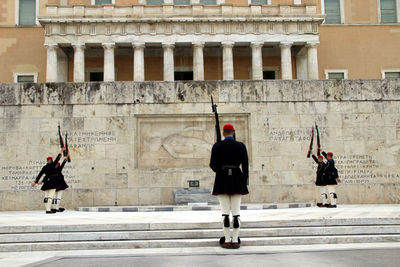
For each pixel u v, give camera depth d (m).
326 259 7.82
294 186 20.72
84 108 20.95
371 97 21.50
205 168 21.00
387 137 21.33
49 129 20.75
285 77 47.53
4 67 51.22
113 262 7.86
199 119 21.34
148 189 20.52
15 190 20.06
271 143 21.11
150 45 48.53
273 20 47.38
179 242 9.80
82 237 10.30
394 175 21.16
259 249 9.18
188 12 47.62
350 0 53.78
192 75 52.47
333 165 17.56
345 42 53.50
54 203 17.62
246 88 21.38
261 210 16.41
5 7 52.09
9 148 20.58
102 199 20.31
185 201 20.06
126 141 20.88
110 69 46.28
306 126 21.27
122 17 46.25
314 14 47.47
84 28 46.53
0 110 20.77
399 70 53.47
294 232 10.48
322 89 21.48
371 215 12.27
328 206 17.55
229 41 47.38
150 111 21.06
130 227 10.82
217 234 10.38
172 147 21.17
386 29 53.84
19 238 10.23
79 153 20.70
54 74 45.78
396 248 9.03
